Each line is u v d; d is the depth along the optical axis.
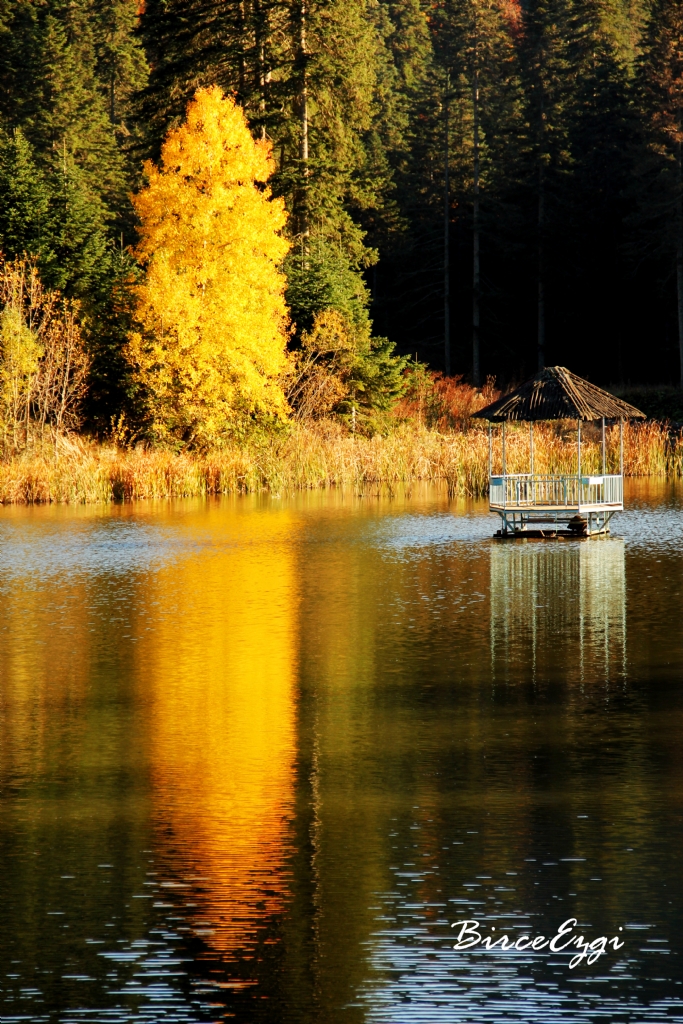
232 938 15.51
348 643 34.78
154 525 67.06
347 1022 13.67
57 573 49.62
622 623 37.44
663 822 19.50
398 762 23.00
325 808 20.33
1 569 50.75
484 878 17.25
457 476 85.75
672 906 16.27
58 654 33.53
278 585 46.12
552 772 22.30
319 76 109.31
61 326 92.69
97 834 19.19
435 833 19.08
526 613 39.47
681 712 26.67
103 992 14.28
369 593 44.00
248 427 93.50
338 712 26.84
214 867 17.80
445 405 112.19
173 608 41.12
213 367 91.19
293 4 108.38
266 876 17.39
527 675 30.39
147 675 30.83
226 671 31.17
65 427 91.12
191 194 91.50
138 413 93.00
